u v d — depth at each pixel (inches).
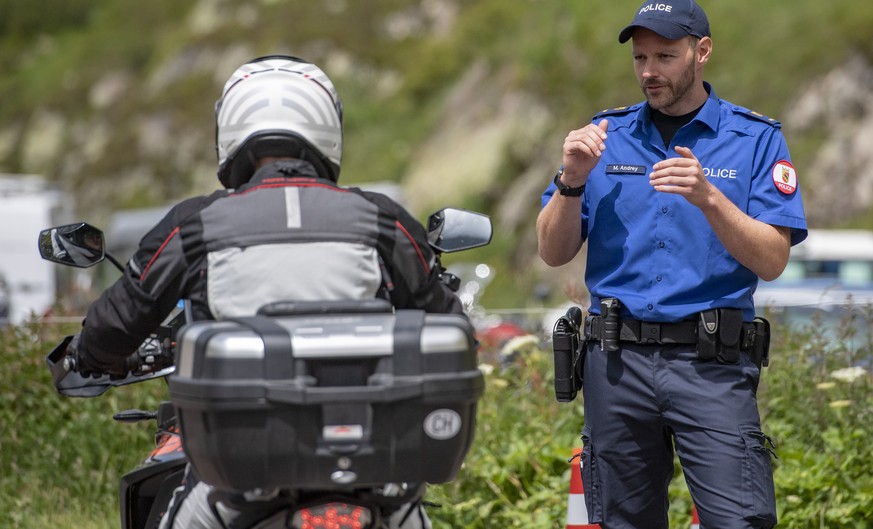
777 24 2554.1
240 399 207.3
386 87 4298.7
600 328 308.2
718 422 295.4
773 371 510.9
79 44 6082.7
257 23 4950.8
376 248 236.4
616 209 310.8
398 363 212.4
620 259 309.9
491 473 460.8
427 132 3511.3
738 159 304.2
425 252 242.8
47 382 575.8
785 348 528.1
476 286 1996.8
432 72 3873.0
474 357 219.5
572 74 2955.2
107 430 561.9
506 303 2064.5
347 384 212.7
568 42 3061.0
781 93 2412.6
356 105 3964.1
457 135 3181.6
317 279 229.9
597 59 2957.7
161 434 272.2
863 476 439.2
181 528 229.3
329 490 217.0
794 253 1398.9
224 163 253.0
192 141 4439.0
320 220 233.3
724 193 302.7
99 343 243.3
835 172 2250.2
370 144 3666.3
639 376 304.2
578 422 502.0
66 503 525.3
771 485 296.8
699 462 296.8
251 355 208.7
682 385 299.3
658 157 309.9
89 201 4473.4
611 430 310.5
